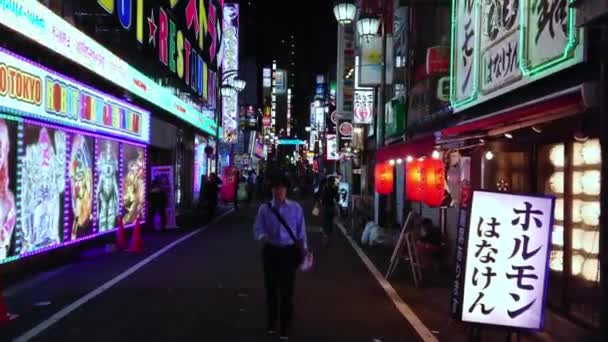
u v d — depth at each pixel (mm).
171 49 24953
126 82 19109
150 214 22516
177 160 32125
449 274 13469
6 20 10727
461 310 6820
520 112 7254
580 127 7484
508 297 6801
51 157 14062
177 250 17125
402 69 20609
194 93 31203
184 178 34531
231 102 52000
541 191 9328
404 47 19938
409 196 13016
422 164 12031
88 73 16078
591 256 7719
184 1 27281
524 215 6840
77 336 8227
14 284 11781
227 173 35094
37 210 13312
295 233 8328
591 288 7684
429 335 8578
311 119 80938
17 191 12328
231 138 51688
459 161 12602
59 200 14562
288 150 141875
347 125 34562
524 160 10016
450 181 12859
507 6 9984
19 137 12398
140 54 21359
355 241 20391
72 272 13242
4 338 8094
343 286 12250
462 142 11047
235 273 13398
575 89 6930
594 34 7297
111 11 16375
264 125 89500
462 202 12000
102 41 18500
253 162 68562
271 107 102000
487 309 6801
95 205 17172
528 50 9094
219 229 23500
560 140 8672
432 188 11812
